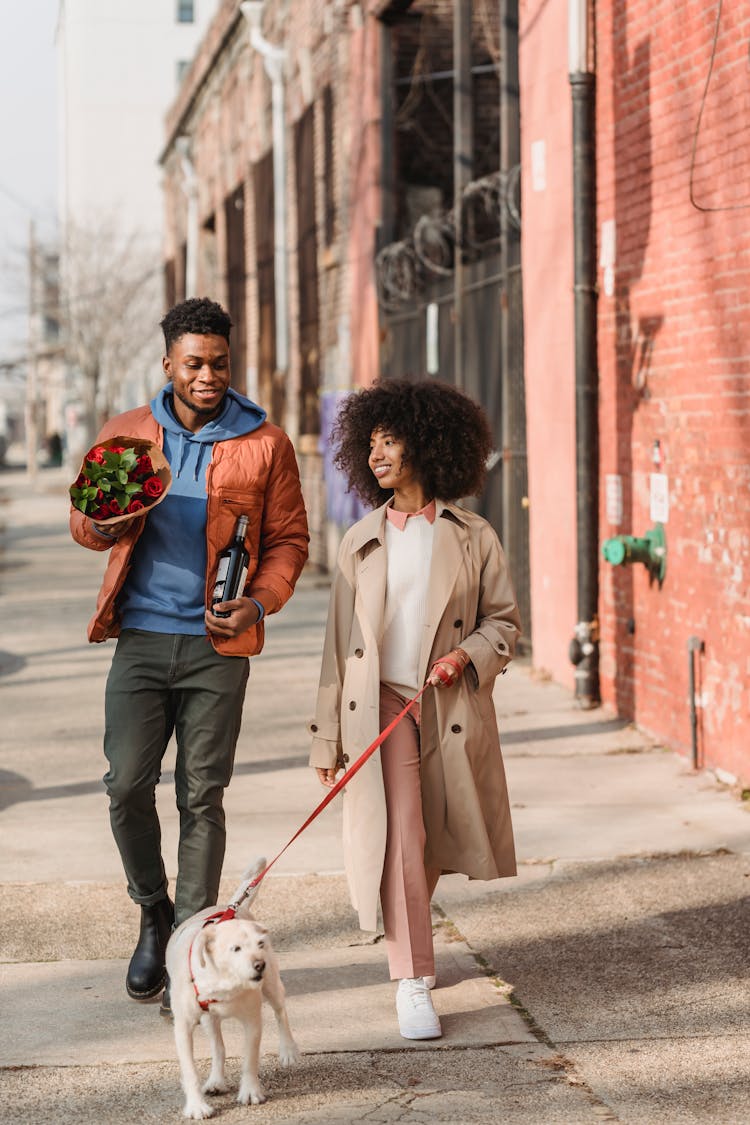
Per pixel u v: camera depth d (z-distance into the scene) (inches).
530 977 213.2
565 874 261.0
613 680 394.6
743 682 310.5
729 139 310.8
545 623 454.9
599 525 400.8
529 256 455.8
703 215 326.6
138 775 201.2
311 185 828.6
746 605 308.3
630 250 372.8
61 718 416.5
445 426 196.5
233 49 1128.2
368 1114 169.2
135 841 205.0
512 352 486.0
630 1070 180.7
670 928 232.8
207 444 200.8
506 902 247.1
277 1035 193.5
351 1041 190.9
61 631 601.6
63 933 234.2
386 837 192.4
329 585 759.1
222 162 1222.3
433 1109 170.4
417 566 195.9
